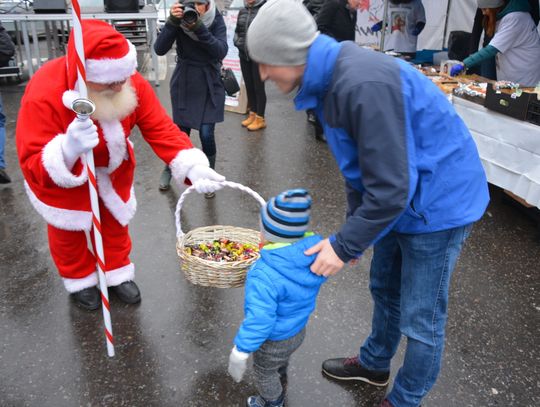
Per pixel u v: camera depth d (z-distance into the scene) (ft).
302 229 5.98
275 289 5.98
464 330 9.25
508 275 11.01
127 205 9.18
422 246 5.83
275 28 4.94
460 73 17.02
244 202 14.32
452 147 5.47
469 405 7.61
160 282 10.47
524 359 8.56
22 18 25.36
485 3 16.40
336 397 7.72
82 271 9.40
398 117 4.86
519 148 12.09
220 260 8.45
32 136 7.44
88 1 32.24
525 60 15.58
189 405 7.54
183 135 9.19
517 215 13.84
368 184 5.08
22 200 14.34
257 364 6.82
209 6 13.24
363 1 21.20
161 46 13.08
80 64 6.69
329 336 9.00
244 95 23.04
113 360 8.38
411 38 21.75
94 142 7.05
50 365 8.27
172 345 8.73
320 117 5.48
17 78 29.17
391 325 7.24
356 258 5.48
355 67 4.86
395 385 6.69
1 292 10.14
